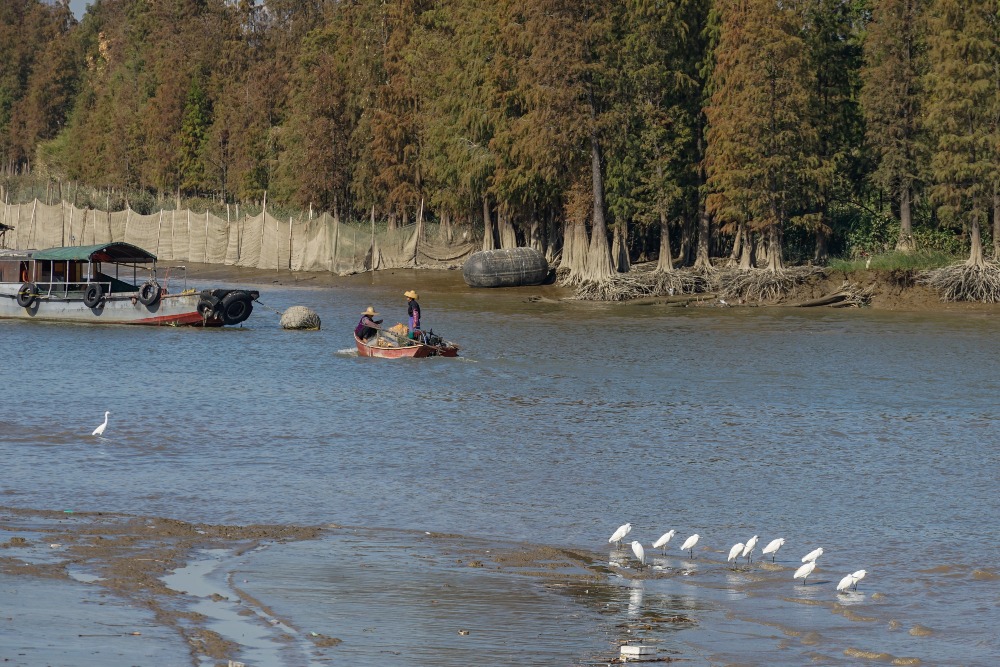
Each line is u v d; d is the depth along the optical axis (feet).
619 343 307.58
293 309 346.33
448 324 359.46
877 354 285.23
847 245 499.10
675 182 478.59
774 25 442.09
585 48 464.24
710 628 90.43
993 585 103.96
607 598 97.50
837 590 101.50
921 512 131.75
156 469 148.15
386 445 167.73
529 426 184.85
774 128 444.96
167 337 319.68
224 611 88.89
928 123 426.92
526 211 536.42
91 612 85.87
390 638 84.79
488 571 104.32
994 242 430.20
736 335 328.90
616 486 142.92
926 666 83.30
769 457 162.09
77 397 208.85
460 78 520.42
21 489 134.31
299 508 128.98
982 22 418.72
